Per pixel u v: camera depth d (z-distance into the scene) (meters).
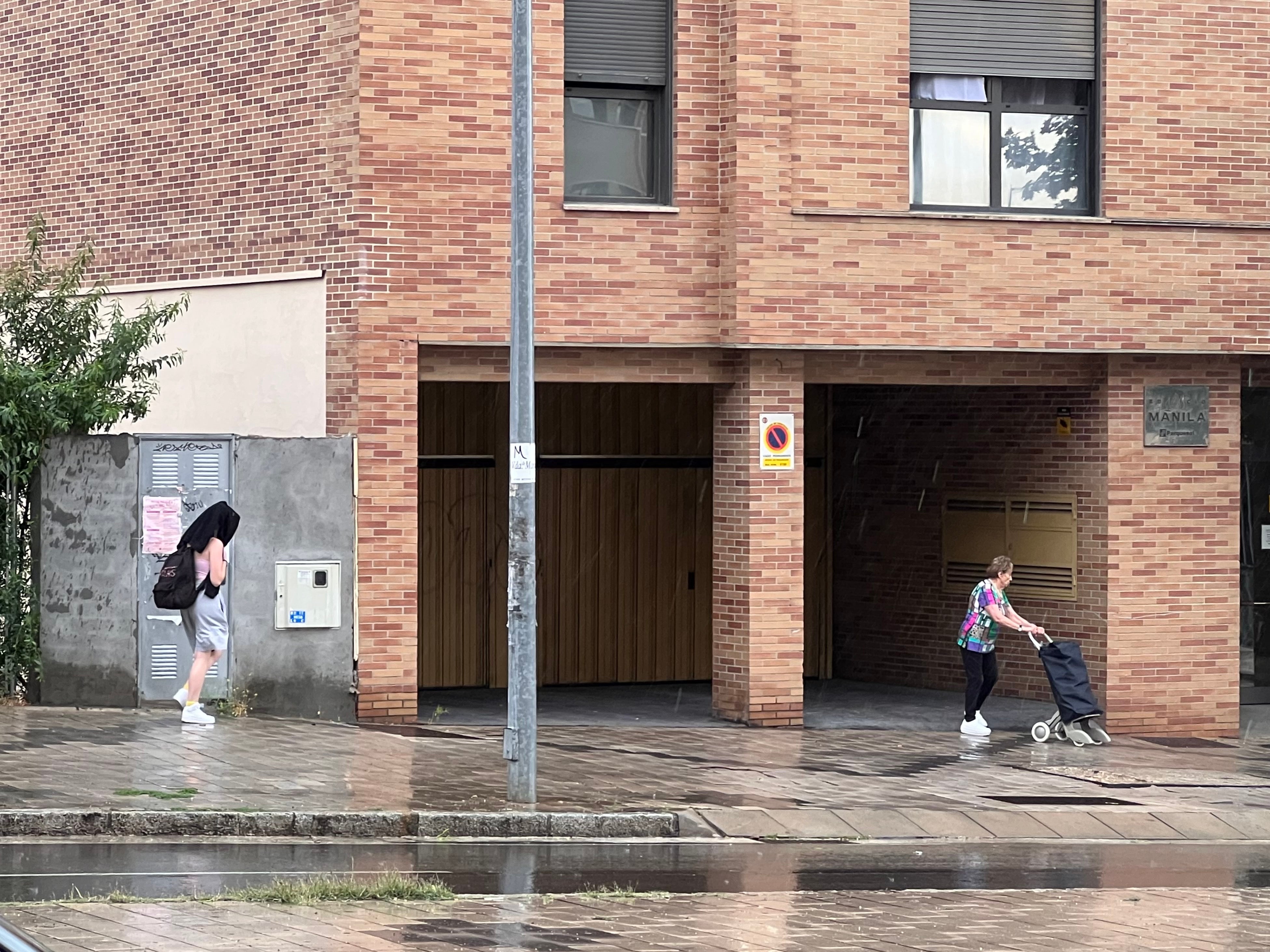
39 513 16.36
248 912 8.91
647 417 21.66
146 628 16.39
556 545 21.27
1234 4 19.02
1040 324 18.33
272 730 15.71
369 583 16.78
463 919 9.00
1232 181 19.03
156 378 19.03
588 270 17.44
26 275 18.16
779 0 17.67
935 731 18.12
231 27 18.12
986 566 20.56
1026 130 18.78
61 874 10.20
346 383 16.95
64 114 20.28
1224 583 19.23
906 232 17.97
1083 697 17.70
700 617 21.92
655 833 12.65
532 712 12.96
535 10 17.28
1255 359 19.58
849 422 22.47
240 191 18.08
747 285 17.52
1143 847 12.95
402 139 16.91
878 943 8.77
